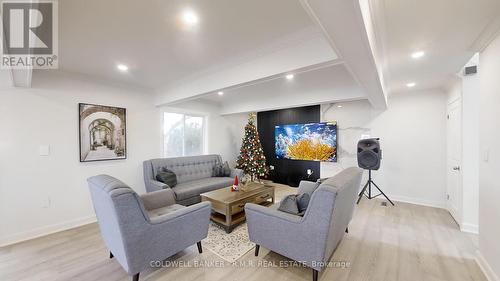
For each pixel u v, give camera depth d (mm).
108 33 1859
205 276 1833
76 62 2570
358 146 3895
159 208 2514
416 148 3863
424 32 1741
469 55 2197
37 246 2383
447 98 3539
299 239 1739
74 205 3002
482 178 1931
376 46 1894
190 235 2010
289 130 5336
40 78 2730
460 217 2822
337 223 1816
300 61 1996
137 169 3773
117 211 1495
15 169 2557
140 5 1465
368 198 4066
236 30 1831
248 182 3844
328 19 1138
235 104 5160
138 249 1624
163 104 3938
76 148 3039
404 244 2375
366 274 1859
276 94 4305
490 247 1787
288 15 1616
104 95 3318
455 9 1432
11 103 2533
